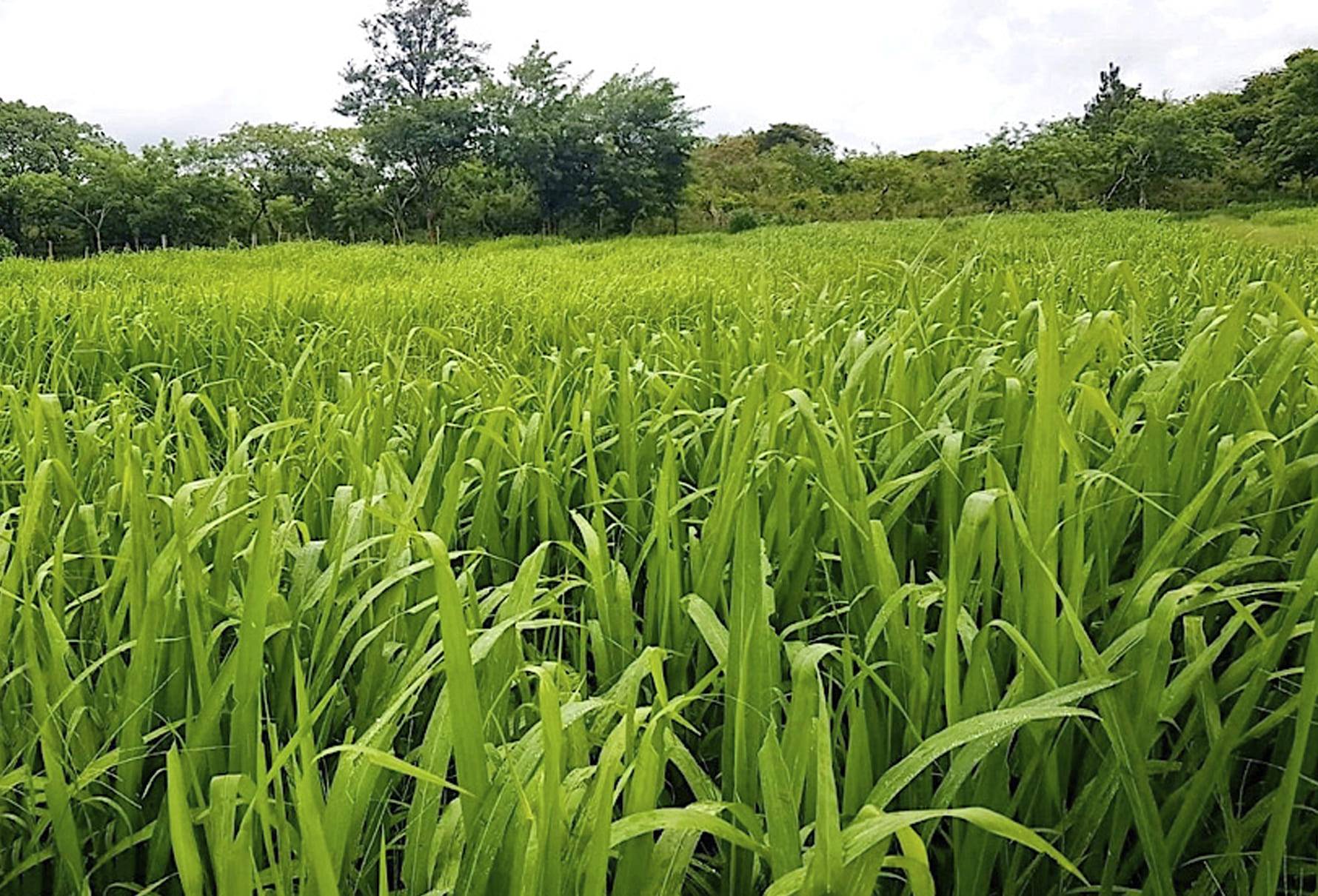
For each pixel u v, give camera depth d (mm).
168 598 1310
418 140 40375
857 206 49562
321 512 1907
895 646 1284
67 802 1090
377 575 1584
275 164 43750
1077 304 3428
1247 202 42594
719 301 5758
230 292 6742
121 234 41406
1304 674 1083
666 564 1527
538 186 43094
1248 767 1301
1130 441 1749
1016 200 44875
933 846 1232
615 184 43094
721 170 55000
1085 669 1053
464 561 1936
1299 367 1975
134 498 1271
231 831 924
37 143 47750
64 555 1520
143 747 1178
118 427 1970
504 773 951
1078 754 1274
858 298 3896
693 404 2748
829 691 1281
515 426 2148
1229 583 1575
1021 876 1179
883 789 938
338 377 3004
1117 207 43875
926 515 1919
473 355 3664
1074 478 1386
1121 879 1191
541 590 1684
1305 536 1415
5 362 4102
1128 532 1655
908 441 1983
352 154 44500
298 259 18859
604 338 4176
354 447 1893
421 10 44531
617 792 878
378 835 1133
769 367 2168
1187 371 1706
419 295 6797
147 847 1209
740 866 1092
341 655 1497
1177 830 1121
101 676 1320
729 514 1507
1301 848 1224
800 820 1086
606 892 1047
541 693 852
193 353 4184
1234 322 1683
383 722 1009
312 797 810
